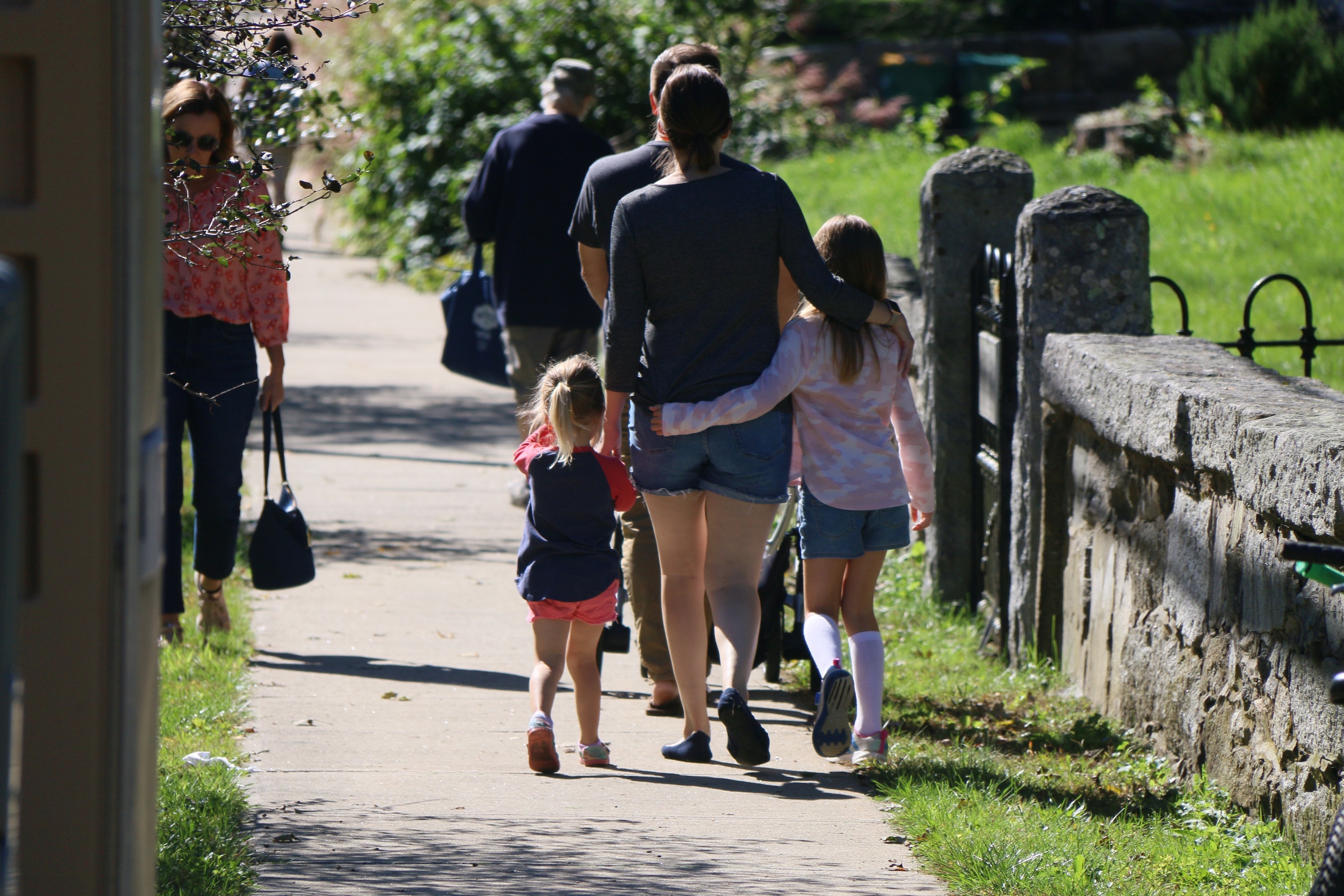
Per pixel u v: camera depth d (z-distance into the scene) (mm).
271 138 18625
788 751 19125
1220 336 33406
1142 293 22453
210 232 16156
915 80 80625
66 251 7719
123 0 7734
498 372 31641
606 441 17578
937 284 26219
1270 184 47844
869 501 17938
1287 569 15430
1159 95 63875
